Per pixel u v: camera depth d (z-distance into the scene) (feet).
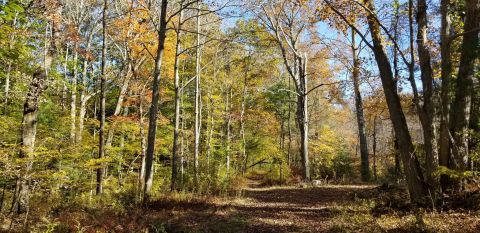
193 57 95.20
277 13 80.59
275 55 105.29
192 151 105.19
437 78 46.60
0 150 30.35
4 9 19.11
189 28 82.74
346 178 90.84
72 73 84.89
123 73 80.33
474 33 34.88
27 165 31.68
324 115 160.35
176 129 60.29
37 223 29.35
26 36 33.22
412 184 34.53
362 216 31.71
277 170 99.04
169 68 71.51
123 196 43.39
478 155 33.71
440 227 25.58
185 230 30.17
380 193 43.62
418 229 25.68
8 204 37.32
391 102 36.17
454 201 31.60
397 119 35.76
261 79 117.39
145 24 60.44
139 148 72.64
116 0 65.62
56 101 67.72
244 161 115.24
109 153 64.03
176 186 56.18
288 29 85.71
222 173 71.15
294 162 145.59
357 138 174.40
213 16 85.40
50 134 49.65
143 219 32.73
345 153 111.86
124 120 64.64
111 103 98.68
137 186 51.93
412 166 34.63
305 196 55.21
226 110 108.88
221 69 109.40
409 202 34.94
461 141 34.30
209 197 47.78
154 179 78.33
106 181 62.49
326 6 41.75
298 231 30.81
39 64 42.11
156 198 43.29
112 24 61.77
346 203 41.11
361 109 82.99
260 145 120.88
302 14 78.95
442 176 34.96
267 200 51.19
